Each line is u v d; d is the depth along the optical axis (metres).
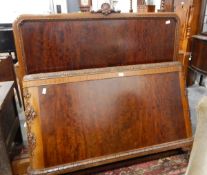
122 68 1.52
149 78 1.56
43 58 1.41
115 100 1.47
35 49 1.37
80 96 1.41
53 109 1.36
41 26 1.34
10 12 5.66
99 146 1.42
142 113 1.52
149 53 1.64
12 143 1.59
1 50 4.14
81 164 1.38
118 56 1.57
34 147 1.32
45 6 5.84
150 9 2.86
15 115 1.73
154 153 1.62
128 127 1.49
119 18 1.47
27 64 1.38
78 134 1.39
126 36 1.54
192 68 3.09
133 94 1.51
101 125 1.43
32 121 1.32
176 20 1.62
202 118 0.76
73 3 5.90
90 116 1.42
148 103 1.54
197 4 2.94
